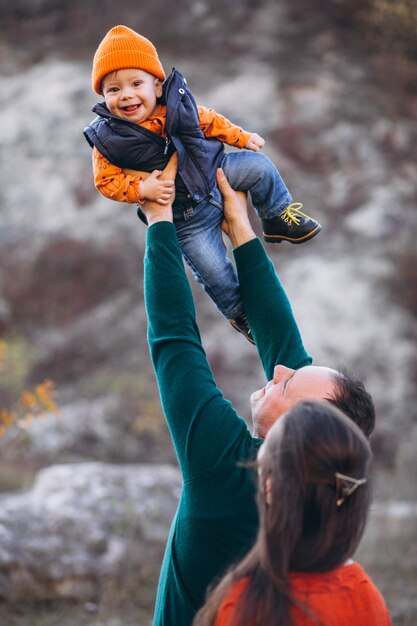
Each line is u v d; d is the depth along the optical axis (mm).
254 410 4469
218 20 42625
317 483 3320
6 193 35844
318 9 42375
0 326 29984
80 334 29484
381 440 22703
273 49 40719
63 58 41344
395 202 32938
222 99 37188
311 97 37156
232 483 4137
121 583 12414
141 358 28250
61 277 31828
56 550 12234
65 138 37344
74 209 34719
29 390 26453
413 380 26172
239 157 5105
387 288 29047
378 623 3418
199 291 29953
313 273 29766
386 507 15031
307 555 3332
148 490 13695
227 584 3410
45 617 11641
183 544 4207
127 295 31109
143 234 33375
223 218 5055
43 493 13461
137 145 4734
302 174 34188
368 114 36562
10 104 39281
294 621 3268
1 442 20406
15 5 44281
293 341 4797
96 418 23828
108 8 42531
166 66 39312
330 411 3443
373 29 40875
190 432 4184
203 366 4348
